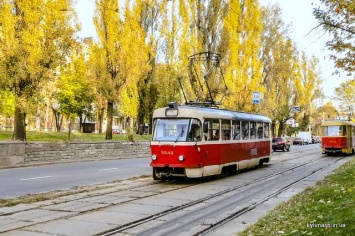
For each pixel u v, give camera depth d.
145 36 34.59
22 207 10.16
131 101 33.78
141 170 20.70
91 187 14.05
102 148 28.38
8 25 22.62
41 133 33.94
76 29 24.64
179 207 10.50
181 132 15.86
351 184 12.56
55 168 21.06
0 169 20.03
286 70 48.47
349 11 9.34
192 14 33.50
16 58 22.89
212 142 16.98
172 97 43.22
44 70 23.62
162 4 36.72
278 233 6.95
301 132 79.94
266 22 45.62
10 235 7.45
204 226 8.44
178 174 15.77
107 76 32.50
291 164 25.95
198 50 33.34
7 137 29.16
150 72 39.53
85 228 8.04
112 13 32.06
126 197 11.94
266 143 24.52
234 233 7.91
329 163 26.64
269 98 48.19
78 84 32.62
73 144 25.69
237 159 19.56
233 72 35.56
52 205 10.48
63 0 23.77
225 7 34.47
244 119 20.84
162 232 7.93
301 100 58.97
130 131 34.09
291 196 12.38
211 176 18.09
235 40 35.09
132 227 8.29
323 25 9.63
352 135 37.09
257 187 14.84
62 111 33.34
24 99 23.36
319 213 8.00
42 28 23.64
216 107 19.66
